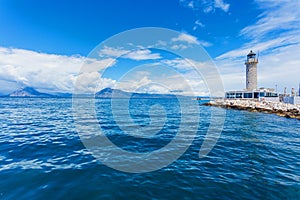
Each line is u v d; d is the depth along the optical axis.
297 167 7.31
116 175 6.30
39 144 9.51
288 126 17.41
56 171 6.39
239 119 22.23
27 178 5.83
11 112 26.11
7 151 8.36
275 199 5.13
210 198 5.10
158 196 5.15
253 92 50.62
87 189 5.37
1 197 4.85
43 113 24.83
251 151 9.28
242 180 6.15
